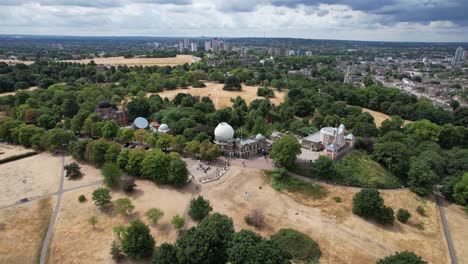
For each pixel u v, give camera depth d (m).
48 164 161.25
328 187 143.38
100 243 103.19
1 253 97.81
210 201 128.75
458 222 125.56
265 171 154.75
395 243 109.81
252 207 126.25
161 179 139.50
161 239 105.62
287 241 104.00
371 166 157.50
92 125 192.75
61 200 127.69
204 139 175.25
